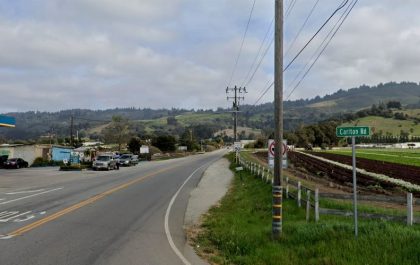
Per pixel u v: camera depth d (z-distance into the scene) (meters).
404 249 9.86
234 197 25.77
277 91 13.45
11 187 29.61
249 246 12.10
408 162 62.50
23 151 69.69
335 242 11.04
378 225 11.83
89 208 19.58
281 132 13.35
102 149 100.81
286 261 10.31
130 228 14.91
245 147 169.38
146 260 10.44
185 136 178.88
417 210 18.23
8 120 47.78
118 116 112.38
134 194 26.20
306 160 71.06
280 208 13.01
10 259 10.16
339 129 11.61
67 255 10.67
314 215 15.77
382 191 27.91
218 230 14.78
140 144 106.88
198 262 10.62
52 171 51.56
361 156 83.12
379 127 199.75
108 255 10.80
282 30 13.51
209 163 75.38
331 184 29.94
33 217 16.67
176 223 16.52
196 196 26.66
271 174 30.47
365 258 9.72
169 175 44.91
